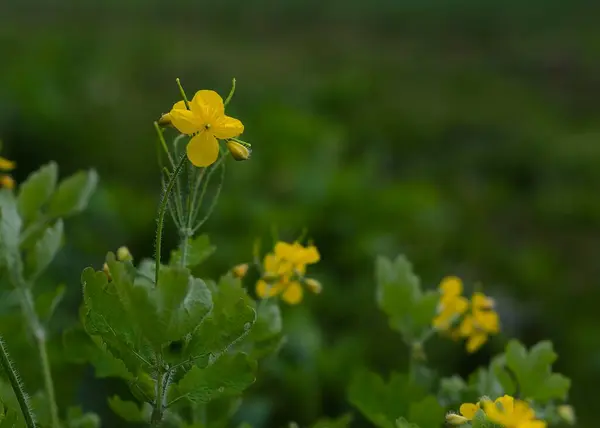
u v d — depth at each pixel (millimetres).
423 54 15625
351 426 3324
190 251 1617
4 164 1904
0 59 9805
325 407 3496
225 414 1709
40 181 1916
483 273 5625
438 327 1915
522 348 1690
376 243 5035
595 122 10617
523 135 9422
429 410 1596
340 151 7008
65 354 1582
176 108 1335
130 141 7062
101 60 10453
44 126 6391
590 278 5840
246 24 18469
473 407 1349
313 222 5102
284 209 5250
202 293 1249
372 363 4090
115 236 4746
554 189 7816
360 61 14469
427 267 5363
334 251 5070
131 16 18266
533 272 5719
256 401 3145
